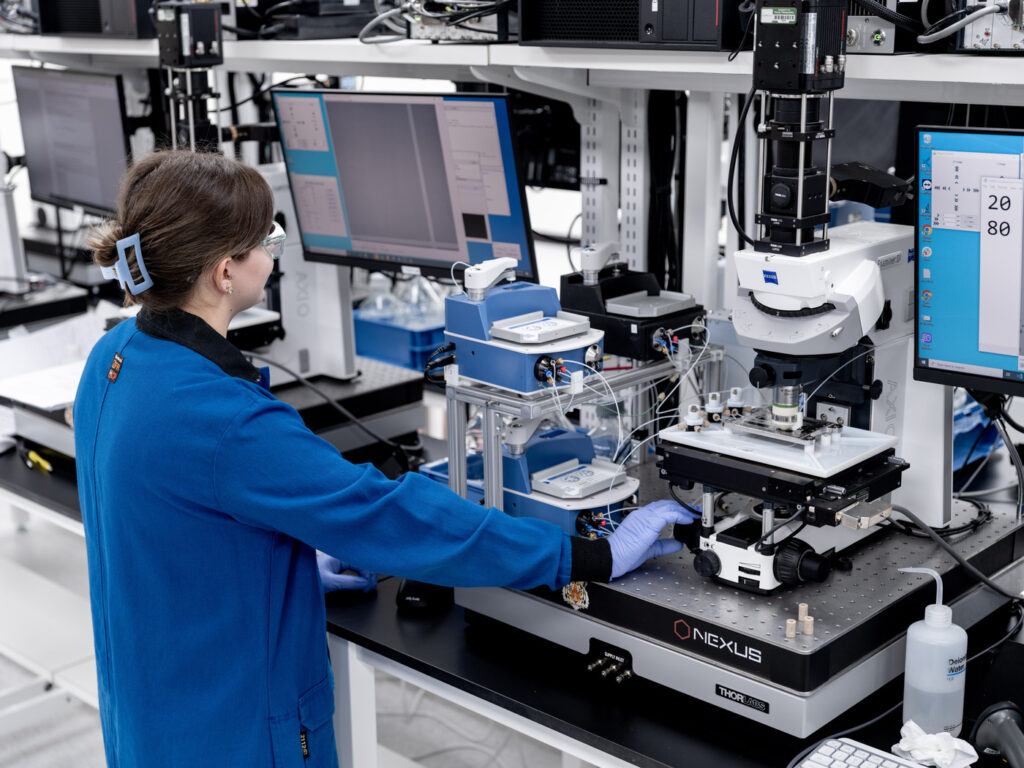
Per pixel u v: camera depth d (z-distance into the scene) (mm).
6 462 2605
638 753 1485
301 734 1539
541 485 1772
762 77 1479
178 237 1349
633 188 2273
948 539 1780
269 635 1479
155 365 1403
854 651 1499
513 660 1741
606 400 1791
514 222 2121
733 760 1469
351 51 2156
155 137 3250
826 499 1463
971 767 1444
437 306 3721
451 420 1801
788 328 1546
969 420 2344
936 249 1586
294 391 2566
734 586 1594
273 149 3236
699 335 1971
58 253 3742
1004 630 1782
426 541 1454
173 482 1376
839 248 1576
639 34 1740
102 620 1548
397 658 1776
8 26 2893
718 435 1623
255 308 2572
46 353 3215
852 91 1858
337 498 1396
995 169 1482
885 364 1730
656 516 1612
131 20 2514
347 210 2375
